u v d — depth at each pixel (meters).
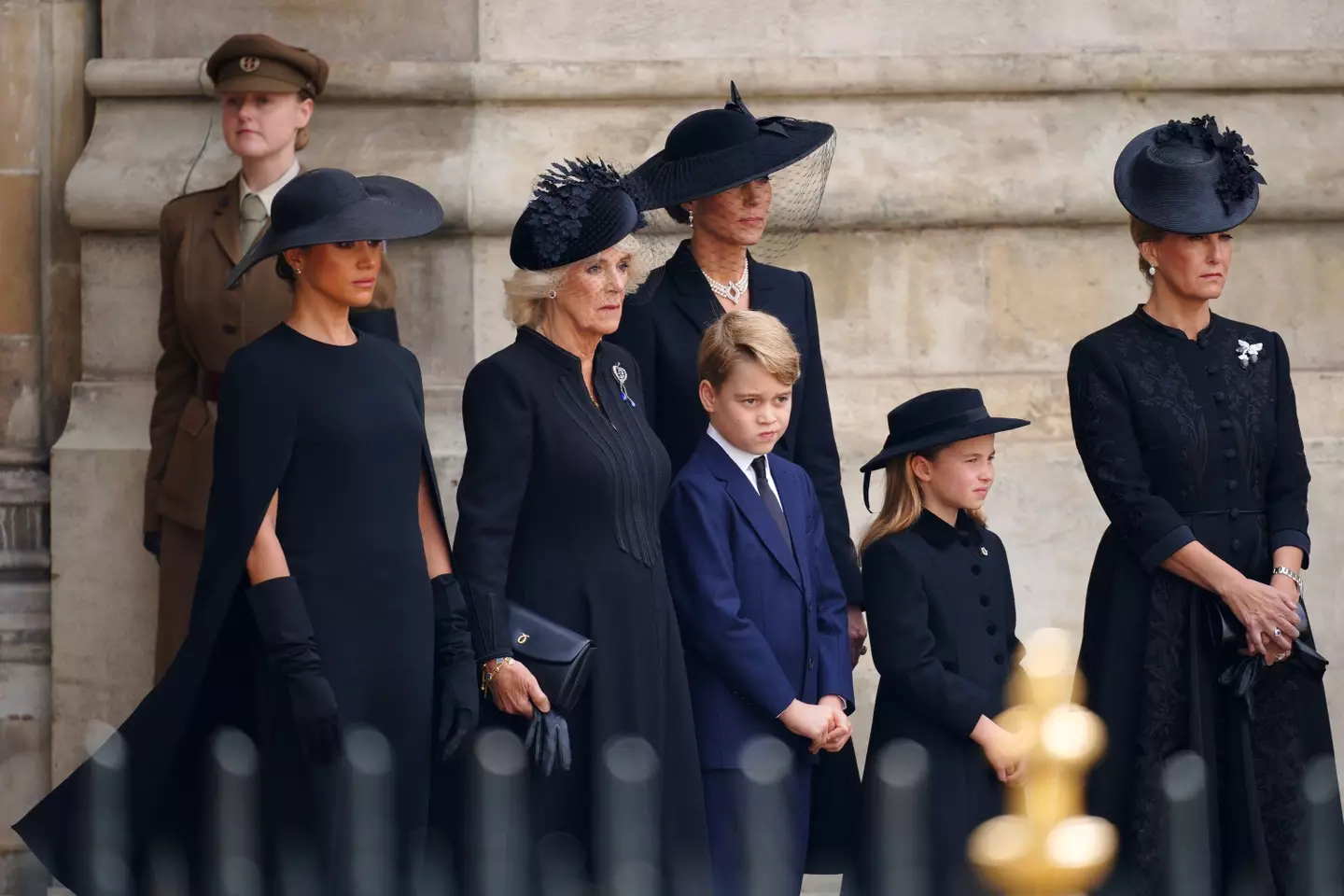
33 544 24.88
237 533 16.33
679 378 19.28
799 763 18.14
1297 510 19.34
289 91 22.56
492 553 17.25
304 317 17.22
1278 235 25.33
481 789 17.23
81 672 24.34
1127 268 25.19
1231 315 25.27
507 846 16.92
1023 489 24.45
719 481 18.31
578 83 24.73
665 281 19.66
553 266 17.53
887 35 25.25
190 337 22.67
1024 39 25.39
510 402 17.47
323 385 16.80
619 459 17.64
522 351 17.77
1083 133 25.09
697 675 18.36
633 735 17.25
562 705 16.94
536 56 24.97
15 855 23.88
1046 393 24.83
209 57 24.38
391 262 24.44
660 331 19.38
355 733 16.09
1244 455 19.08
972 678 18.36
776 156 19.06
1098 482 19.14
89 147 24.91
